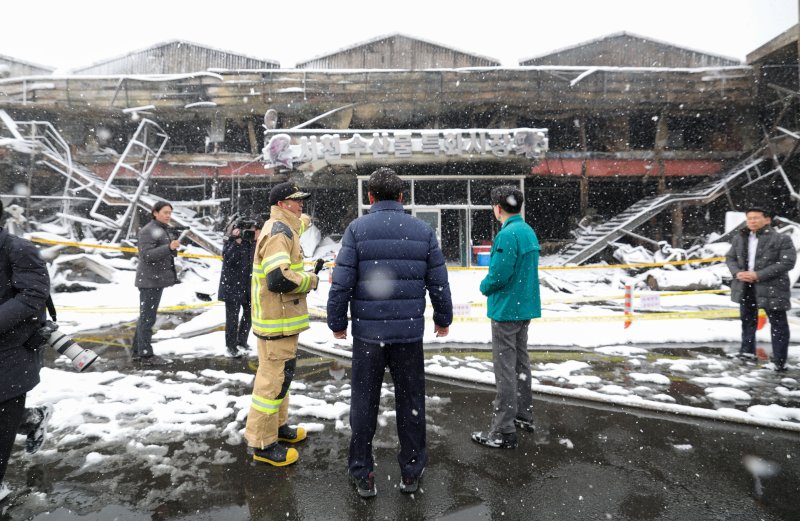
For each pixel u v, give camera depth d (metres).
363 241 2.41
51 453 2.93
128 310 8.92
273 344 2.75
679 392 4.14
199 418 3.48
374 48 20.20
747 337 5.13
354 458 2.46
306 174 16.34
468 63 20.22
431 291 2.52
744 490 2.51
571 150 19.55
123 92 17.39
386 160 14.11
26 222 13.70
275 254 2.56
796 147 16.31
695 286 11.65
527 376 3.33
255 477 2.64
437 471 2.72
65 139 18.22
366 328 2.41
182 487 2.53
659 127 18.42
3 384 2.13
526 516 2.26
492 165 15.31
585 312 8.71
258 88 17.44
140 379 4.43
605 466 2.78
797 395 4.03
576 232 18.41
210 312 8.29
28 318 2.23
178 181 19.42
